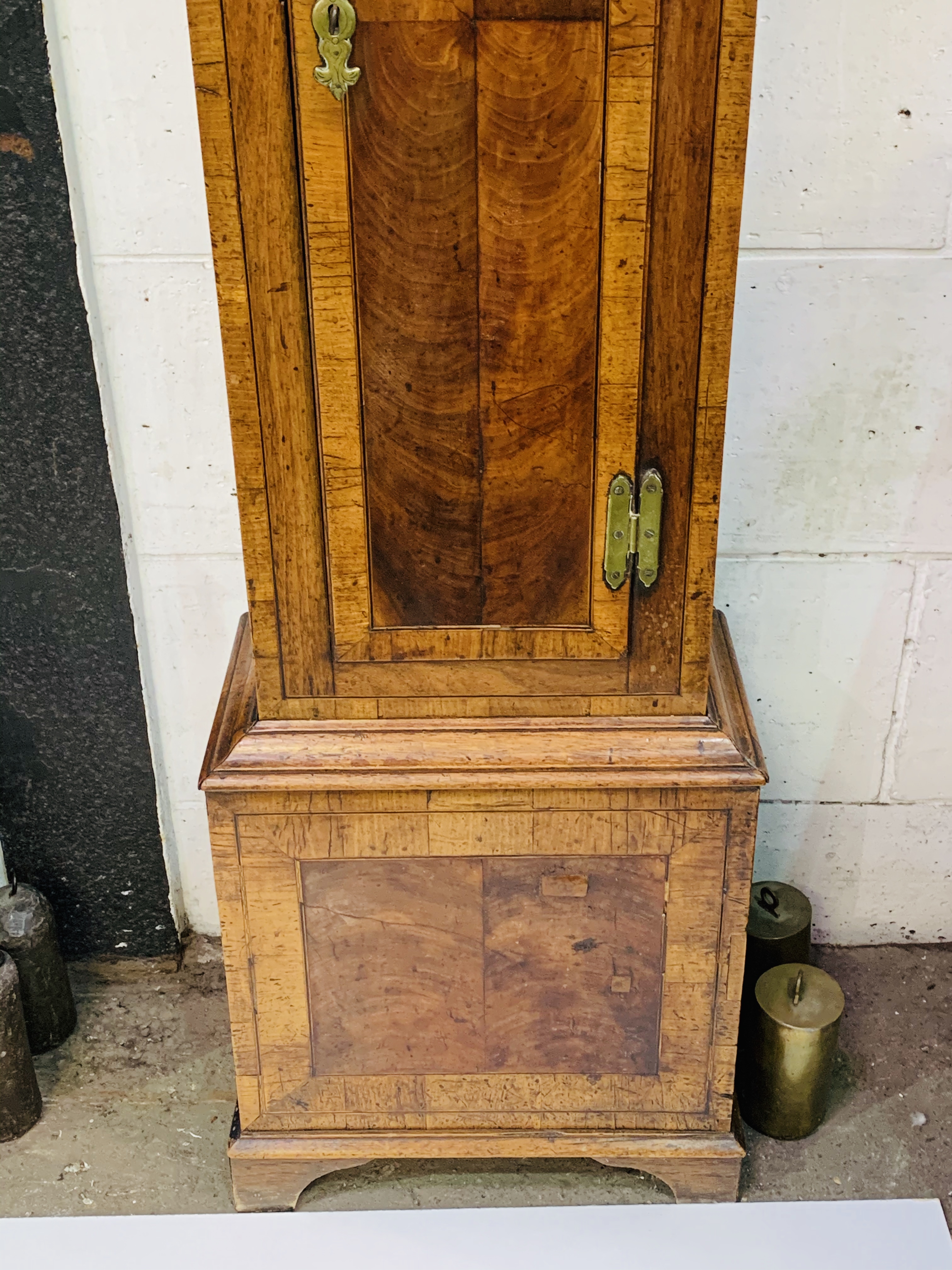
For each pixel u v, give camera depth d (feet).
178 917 7.41
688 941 5.32
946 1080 6.65
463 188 4.07
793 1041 5.99
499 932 5.31
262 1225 5.82
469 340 4.31
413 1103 5.72
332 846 5.11
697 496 4.57
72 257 5.62
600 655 4.89
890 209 5.68
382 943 5.34
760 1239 5.72
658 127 3.97
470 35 3.85
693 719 5.01
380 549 4.67
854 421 6.15
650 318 4.27
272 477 4.53
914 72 5.41
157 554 6.41
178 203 5.63
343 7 3.79
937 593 6.54
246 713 5.17
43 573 6.30
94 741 6.75
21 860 7.04
